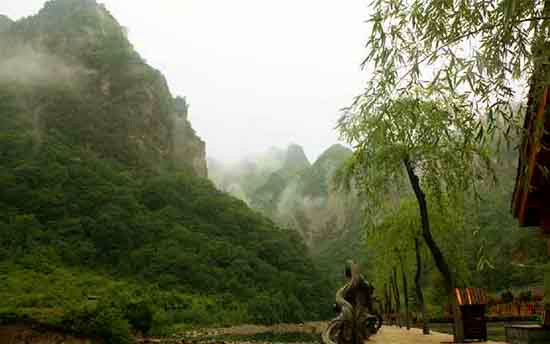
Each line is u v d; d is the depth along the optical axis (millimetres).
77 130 117938
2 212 83812
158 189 108000
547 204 6551
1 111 111750
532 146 3652
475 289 12141
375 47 3996
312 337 46969
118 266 82125
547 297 7898
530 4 3197
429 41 3713
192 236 94625
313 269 104312
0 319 33125
